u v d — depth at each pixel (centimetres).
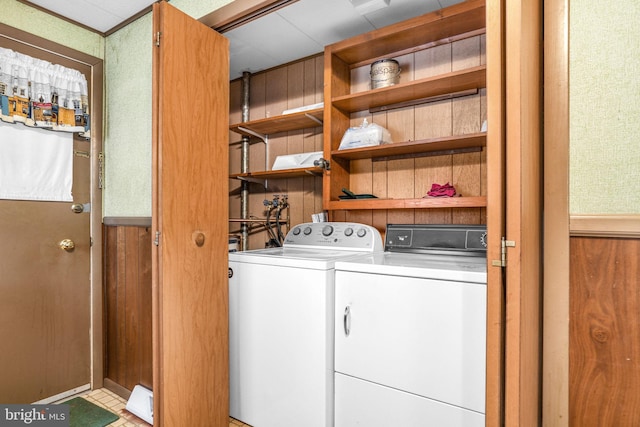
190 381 159
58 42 208
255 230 291
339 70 236
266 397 178
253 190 294
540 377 94
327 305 159
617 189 86
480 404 126
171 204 150
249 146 295
